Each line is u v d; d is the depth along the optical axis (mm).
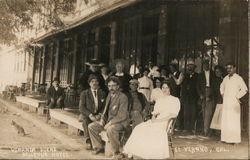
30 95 11820
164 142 5004
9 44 11547
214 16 8156
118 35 10781
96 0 9422
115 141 5336
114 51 10734
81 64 11953
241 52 7379
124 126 5441
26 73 12195
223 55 7730
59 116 7945
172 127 5195
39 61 12289
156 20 9641
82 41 11961
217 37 8023
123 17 8945
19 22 10812
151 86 8016
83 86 7293
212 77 7004
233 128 6082
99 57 11344
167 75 8086
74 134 7203
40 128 8234
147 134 5090
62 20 10867
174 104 5164
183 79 7609
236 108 6223
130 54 10406
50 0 10859
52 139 7047
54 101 9562
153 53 9641
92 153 5652
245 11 7406
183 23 8852
